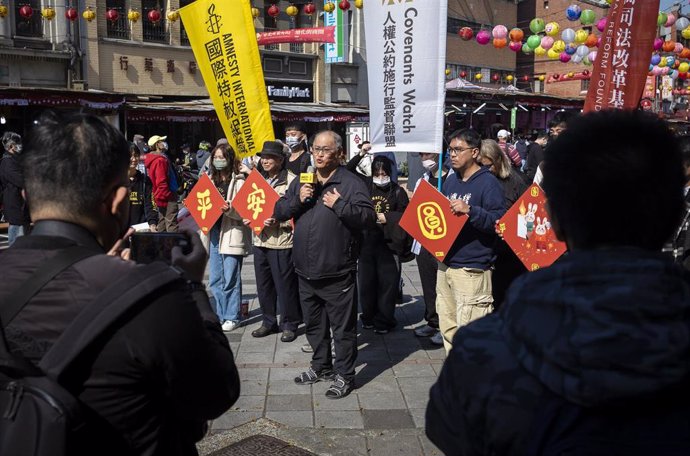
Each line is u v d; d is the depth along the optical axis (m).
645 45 4.61
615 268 1.12
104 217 1.58
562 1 34.75
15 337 1.39
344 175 4.43
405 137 5.18
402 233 5.71
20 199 8.82
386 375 4.88
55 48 19.22
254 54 6.00
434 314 5.70
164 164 8.12
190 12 6.18
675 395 1.05
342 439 3.83
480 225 4.17
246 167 6.17
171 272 1.46
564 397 1.07
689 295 1.09
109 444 1.39
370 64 5.28
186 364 1.42
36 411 1.30
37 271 1.44
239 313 6.23
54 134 1.54
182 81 22.31
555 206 1.29
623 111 1.28
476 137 4.38
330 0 25.28
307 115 20.77
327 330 4.69
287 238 5.52
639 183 1.19
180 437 1.58
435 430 1.28
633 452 1.04
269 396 4.48
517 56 38.78
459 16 32.09
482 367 1.19
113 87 20.56
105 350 1.36
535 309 1.14
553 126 5.06
